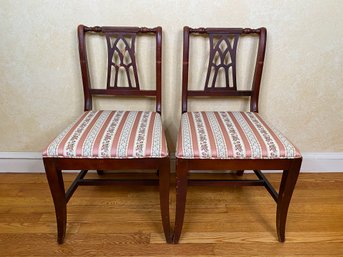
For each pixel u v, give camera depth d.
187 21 1.38
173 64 1.46
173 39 1.41
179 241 1.25
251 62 1.46
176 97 1.53
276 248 1.21
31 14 1.35
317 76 1.51
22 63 1.45
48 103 1.55
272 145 1.06
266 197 1.54
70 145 1.04
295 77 1.51
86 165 1.06
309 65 1.48
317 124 1.63
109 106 1.54
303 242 1.25
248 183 1.25
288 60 1.47
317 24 1.40
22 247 1.20
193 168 1.08
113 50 1.34
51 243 1.23
